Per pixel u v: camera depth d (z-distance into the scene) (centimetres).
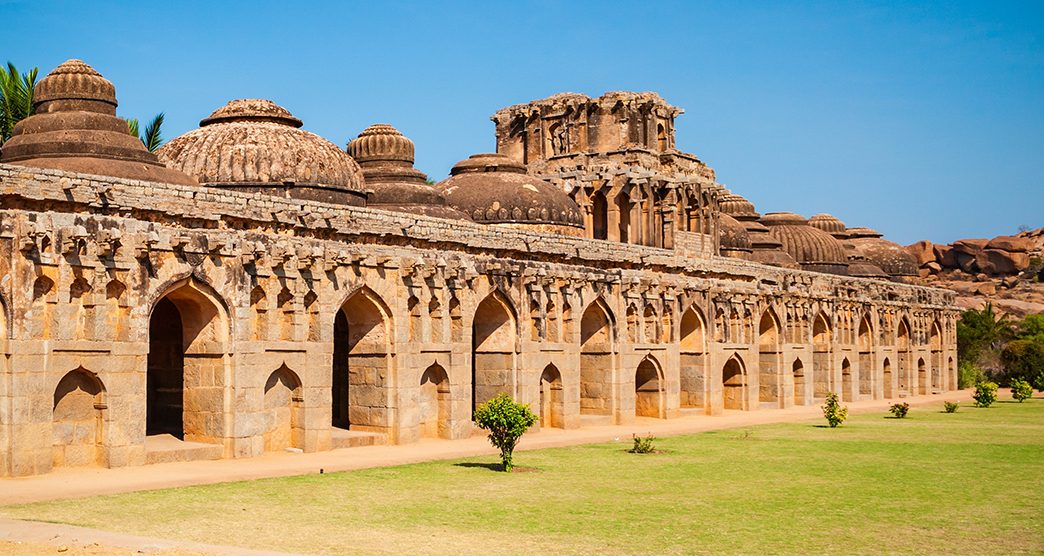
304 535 1834
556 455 3172
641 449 3228
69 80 3359
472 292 3747
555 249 4144
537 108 5828
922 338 7156
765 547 1822
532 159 5831
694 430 4134
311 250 3147
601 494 2373
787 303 5656
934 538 1912
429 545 1778
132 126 5344
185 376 3023
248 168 3781
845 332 6228
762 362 5597
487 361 3975
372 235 3419
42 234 2509
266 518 1995
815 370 6081
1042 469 2862
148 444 2934
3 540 1684
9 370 2472
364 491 2373
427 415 3634
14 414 2475
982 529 2000
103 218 2645
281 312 3123
